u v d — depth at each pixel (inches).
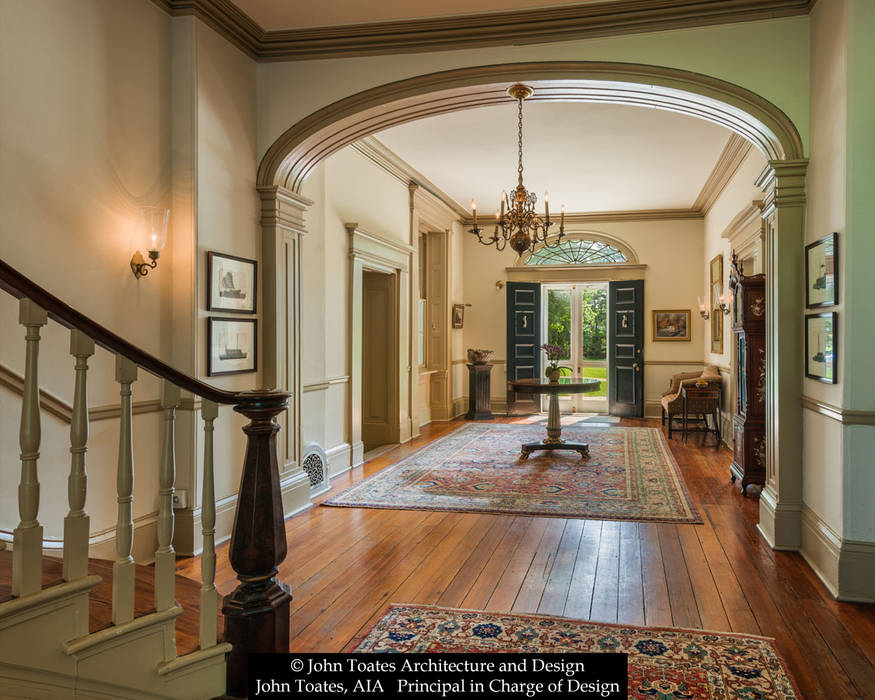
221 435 178.5
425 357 439.8
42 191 131.8
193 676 89.3
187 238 167.9
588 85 185.0
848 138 139.1
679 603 136.3
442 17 184.1
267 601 94.5
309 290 235.1
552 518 201.5
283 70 197.3
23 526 73.7
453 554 168.1
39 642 74.8
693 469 274.2
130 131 155.6
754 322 227.1
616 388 458.3
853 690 102.5
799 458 170.9
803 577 151.7
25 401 74.2
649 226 451.2
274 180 198.4
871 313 138.6
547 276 470.3
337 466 266.5
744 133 187.8
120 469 81.8
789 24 170.2
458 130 276.5
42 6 131.7
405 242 349.4
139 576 105.7
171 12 169.2
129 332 154.9
